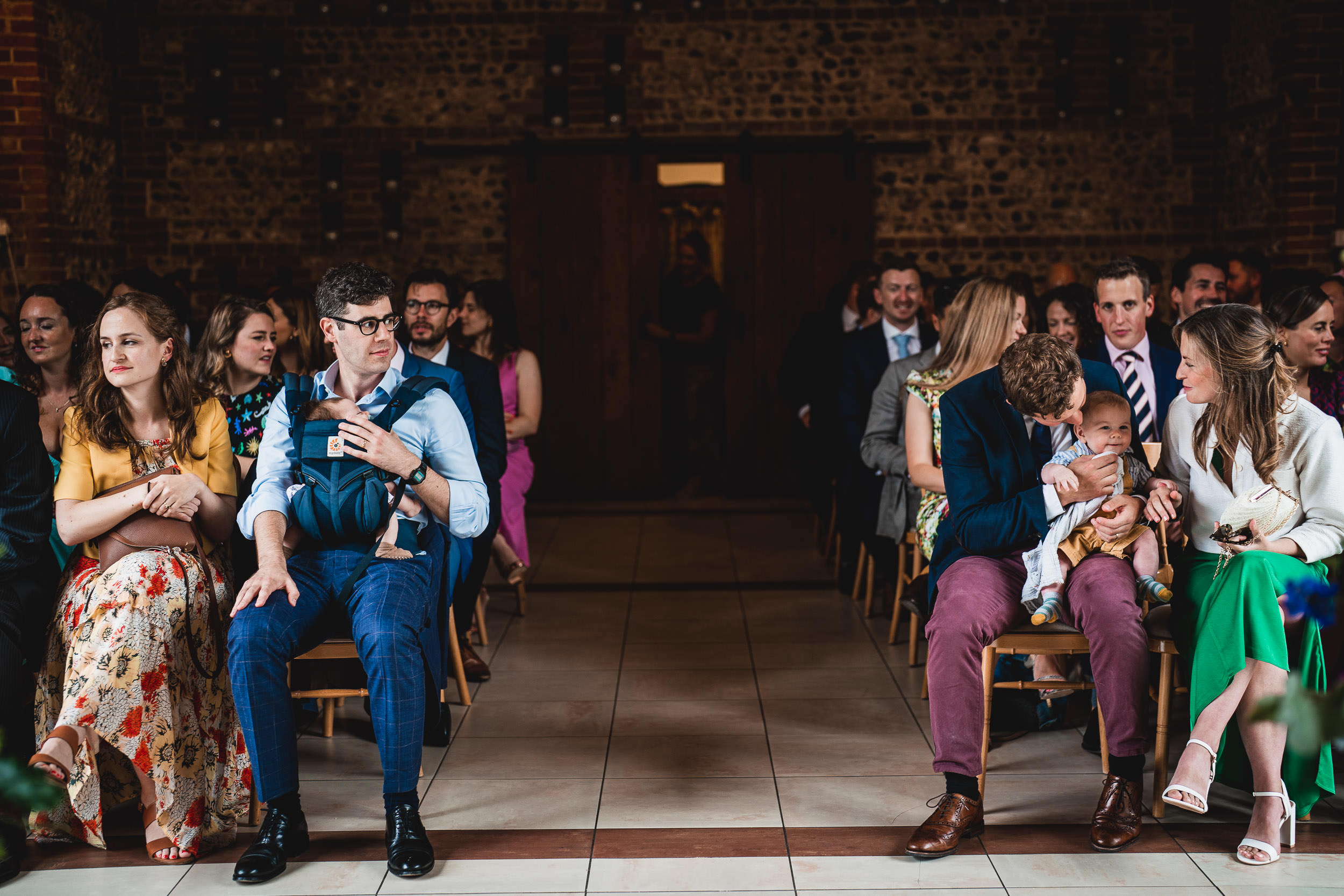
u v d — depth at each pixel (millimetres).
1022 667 3648
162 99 7574
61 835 2898
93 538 2908
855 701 3918
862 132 7660
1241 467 2914
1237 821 2928
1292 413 2893
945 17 7566
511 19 7605
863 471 4816
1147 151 7586
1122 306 3705
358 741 3602
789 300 7777
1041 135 7613
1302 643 2756
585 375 7863
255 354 3648
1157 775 2969
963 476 3104
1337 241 6348
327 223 7695
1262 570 2730
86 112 7102
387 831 2746
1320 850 2758
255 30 7566
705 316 7750
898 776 3258
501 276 7789
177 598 2811
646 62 7645
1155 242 7633
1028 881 2623
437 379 3025
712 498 7996
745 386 7871
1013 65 7578
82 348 3518
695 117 7676
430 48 7625
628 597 5445
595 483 7949
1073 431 3174
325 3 7555
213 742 2900
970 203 7672
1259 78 7000
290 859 2771
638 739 3582
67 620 2830
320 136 7637
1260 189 7000
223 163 7629
